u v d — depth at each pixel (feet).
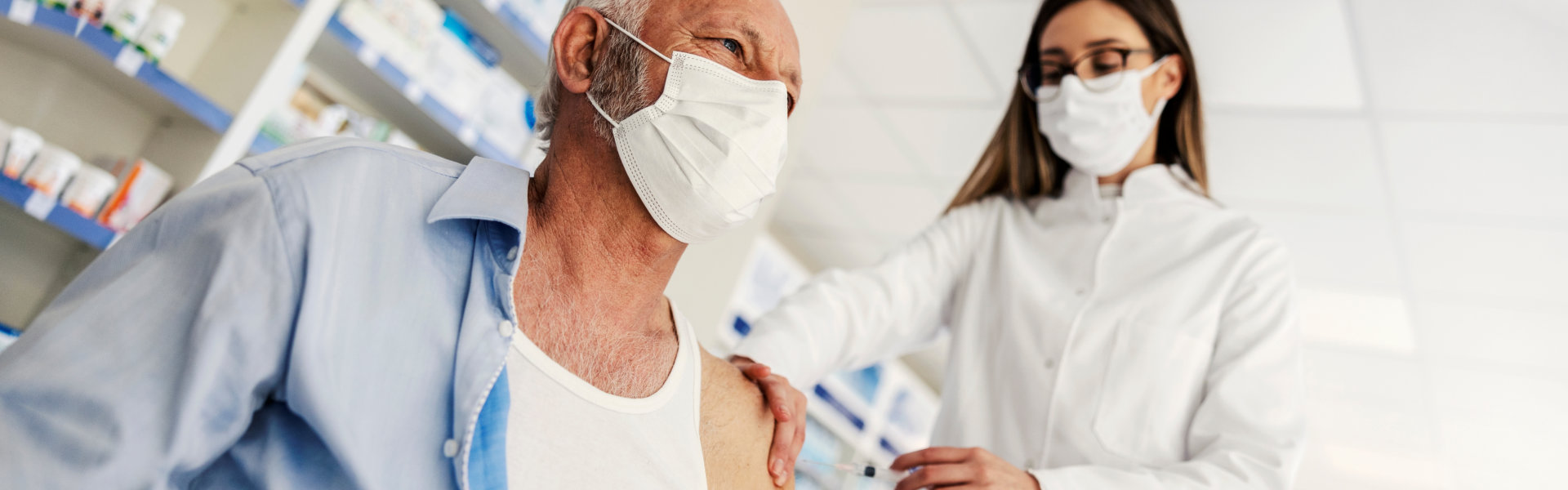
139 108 6.90
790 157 8.73
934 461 4.45
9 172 5.85
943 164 16.97
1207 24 11.97
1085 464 5.14
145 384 2.26
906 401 25.17
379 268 2.62
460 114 8.25
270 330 2.39
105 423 2.19
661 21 3.37
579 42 3.43
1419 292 16.53
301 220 2.47
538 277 3.02
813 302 5.43
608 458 2.89
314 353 2.39
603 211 3.19
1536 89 11.27
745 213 3.30
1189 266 5.55
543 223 3.11
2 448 2.10
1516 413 19.83
